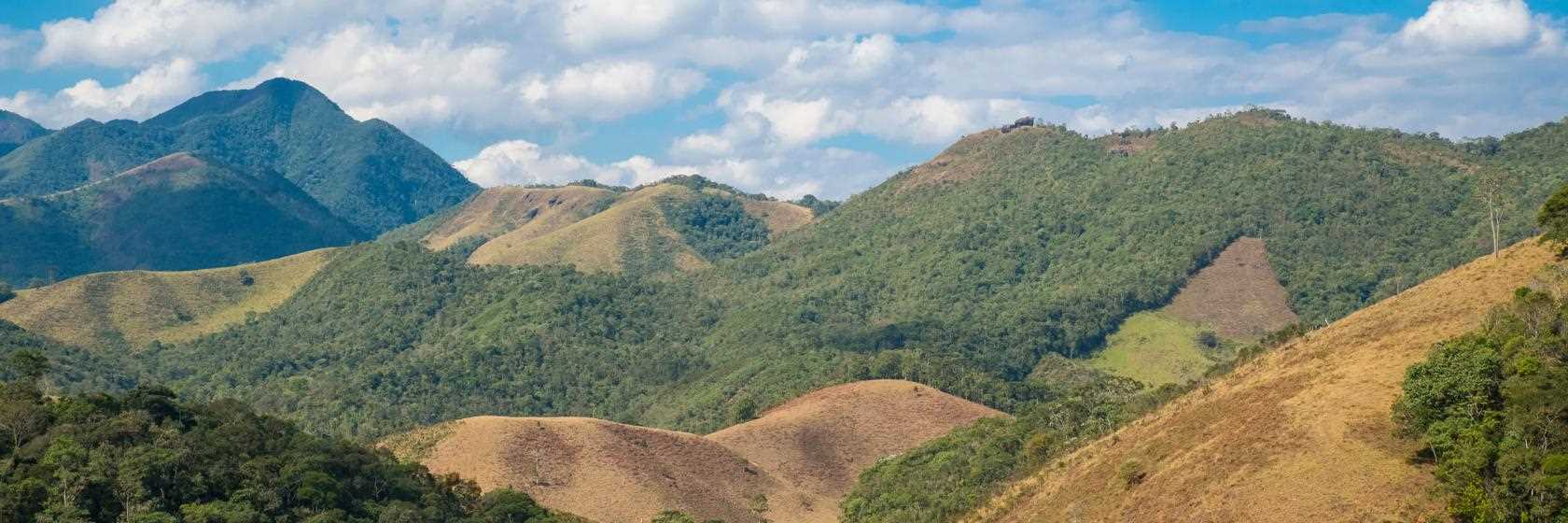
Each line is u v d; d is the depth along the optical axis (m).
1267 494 103.19
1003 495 140.62
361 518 152.12
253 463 150.88
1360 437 103.25
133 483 135.75
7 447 143.00
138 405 161.88
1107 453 132.38
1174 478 115.25
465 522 163.75
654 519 179.12
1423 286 132.38
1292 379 121.44
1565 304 106.00
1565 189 124.00
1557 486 85.94
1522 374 96.94
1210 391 134.38
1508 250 129.88
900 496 171.88
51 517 126.56
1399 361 113.25
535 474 193.00
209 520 137.12
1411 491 95.25
